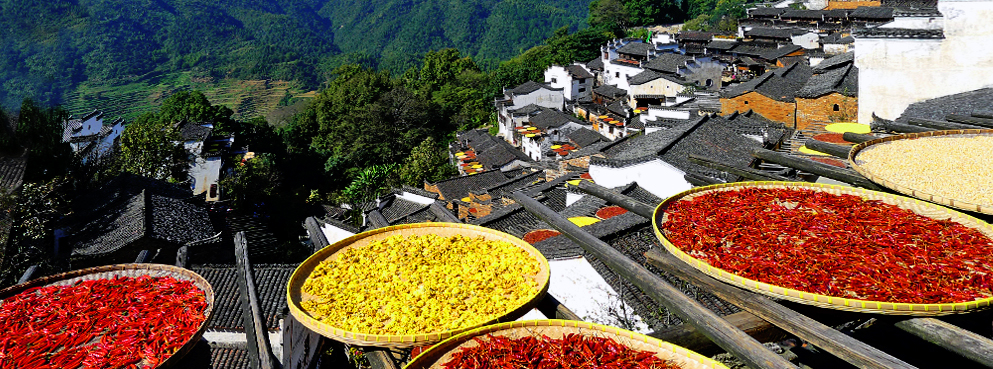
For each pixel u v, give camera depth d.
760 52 59.69
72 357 5.42
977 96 18.39
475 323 5.01
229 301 17.25
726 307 9.49
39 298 6.40
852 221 6.48
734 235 6.21
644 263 11.20
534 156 53.31
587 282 11.62
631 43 67.75
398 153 60.09
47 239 22.81
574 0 178.88
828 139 18.09
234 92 120.12
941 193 6.96
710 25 84.62
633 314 10.51
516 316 5.18
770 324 5.43
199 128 50.53
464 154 50.97
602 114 55.34
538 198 22.73
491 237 6.75
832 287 5.14
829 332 4.72
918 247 5.79
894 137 9.38
